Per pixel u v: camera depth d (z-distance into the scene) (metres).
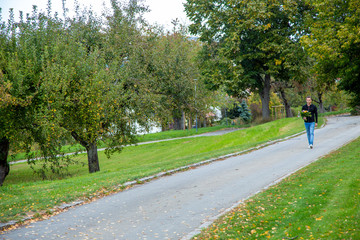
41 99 16.23
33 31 18.39
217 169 12.20
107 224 6.69
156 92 24.69
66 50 18.25
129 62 22.39
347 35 20.50
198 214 7.00
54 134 16.27
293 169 10.72
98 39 23.09
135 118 22.11
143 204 8.09
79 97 17.03
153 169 13.06
